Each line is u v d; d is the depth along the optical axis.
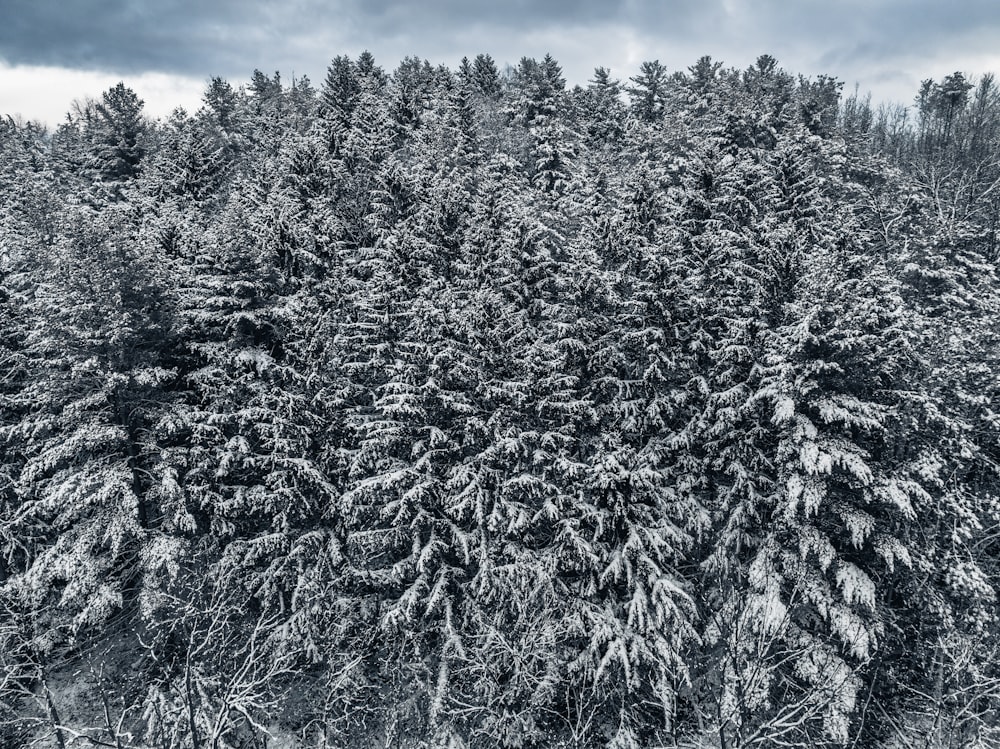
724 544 19.16
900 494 15.66
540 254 20.81
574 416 18.56
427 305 18.42
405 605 17.94
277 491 19.11
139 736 17.00
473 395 18.78
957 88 50.34
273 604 20.62
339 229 25.41
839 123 57.09
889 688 17.50
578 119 48.75
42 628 19.77
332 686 17.97
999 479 21.22
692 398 20.72
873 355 16.62
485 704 18.38
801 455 16.22
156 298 20.17
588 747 17.84
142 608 17.81
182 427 19.52
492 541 18.75
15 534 22.09
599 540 18.89
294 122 45.78
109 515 18.64
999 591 18.95
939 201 31.80
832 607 16.56
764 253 20.25
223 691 14.21
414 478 18.23
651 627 16.95
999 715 15.71
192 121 42.91
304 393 20.12
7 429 20.44
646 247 20.86
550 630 18.17
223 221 22.55
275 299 21.08
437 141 33.78
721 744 10.61
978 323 21.62
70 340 18.58
